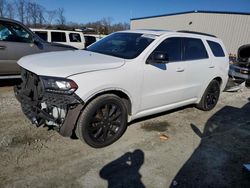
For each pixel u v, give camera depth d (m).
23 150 3.26
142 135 4.00
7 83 6.56
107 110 3.39
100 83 3.17
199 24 26.33
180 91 4.52
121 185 2.77
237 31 23.00
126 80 3.47
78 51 4.25
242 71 8.09
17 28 5.88
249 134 4.47
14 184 2.62
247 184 2.98
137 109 3.84
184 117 5.01
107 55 3.86
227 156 3.61
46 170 2.90
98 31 30.72
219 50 5.52
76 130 3.27
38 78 3.17
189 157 3.48
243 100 6.99
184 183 2.90
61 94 2.96
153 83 3.90
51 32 12.49
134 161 3.24
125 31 4.77
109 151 3.42
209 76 5.14
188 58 4.63
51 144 3.47
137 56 3.72
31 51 6.01
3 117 4.22
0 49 5.58
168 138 4.00
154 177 2.96
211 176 3.08
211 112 5.53
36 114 3.23
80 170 2.96
